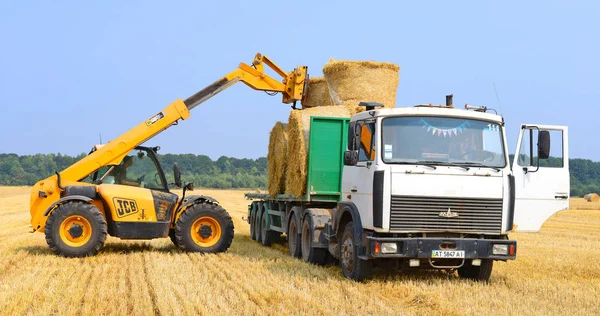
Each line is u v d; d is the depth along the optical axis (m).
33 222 12.90
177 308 7.29
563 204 10.01
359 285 9.34
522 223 9.92
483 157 9.55
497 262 12.52
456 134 9.54
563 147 10.08
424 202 9.20
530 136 10.01
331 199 12.86
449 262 9.66
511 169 9.63
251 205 19.19
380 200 9.15
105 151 13.49
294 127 13.01
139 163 13.88
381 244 9.02
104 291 8.38
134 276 9.84
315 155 12.77
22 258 12.03
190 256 12.77
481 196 9.34
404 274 10.74
